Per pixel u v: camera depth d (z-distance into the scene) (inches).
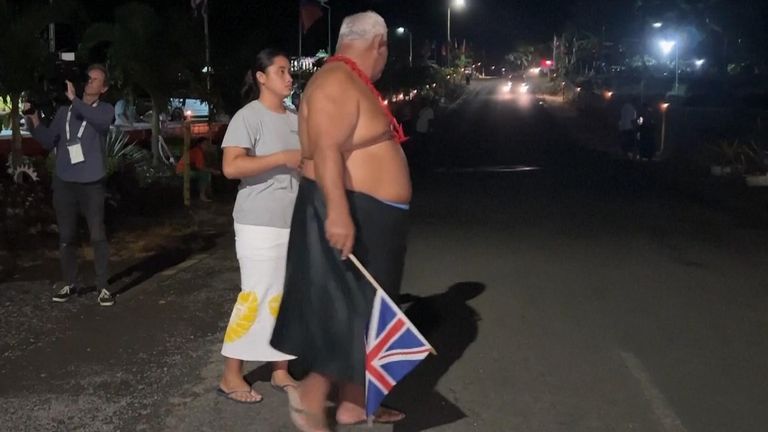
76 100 280.8
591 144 1169.4
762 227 474.9
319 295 157.0
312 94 153.1
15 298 303.0
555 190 649.6
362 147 155.0
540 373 234.7
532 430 197.2
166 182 562.9
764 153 721.6
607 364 241.9
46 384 223.9
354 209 155.3
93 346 254.5
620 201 584.1
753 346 258.8
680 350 254.7
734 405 212.5
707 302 309.6
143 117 816.3
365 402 163.5
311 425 171.6
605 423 201.3
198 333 267.9
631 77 2149.4
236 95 682.8
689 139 970.7
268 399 213.9
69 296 303.3
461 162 908.6
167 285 327.9
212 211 507.5
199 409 207.8
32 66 451.8
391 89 1734.7
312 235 157.2
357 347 157.0
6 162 515.5
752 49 1620.3
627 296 317.4
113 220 461.7
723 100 1248.8
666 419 203.6
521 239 436.1
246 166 192.7
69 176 286.7
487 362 243.4
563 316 290.7
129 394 217.3
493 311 297.1
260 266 200.2
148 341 259.6
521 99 2719.0
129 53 593.9
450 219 505.0
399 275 162.6
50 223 413.1
